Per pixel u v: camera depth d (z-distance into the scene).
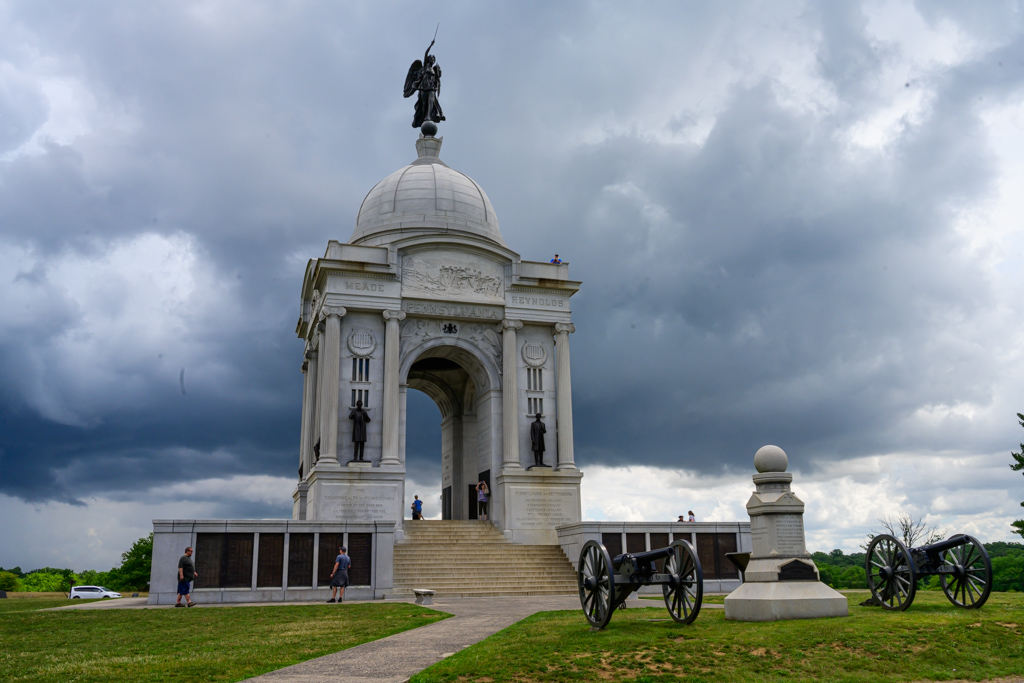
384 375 56.16
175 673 18.53
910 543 62.06
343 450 54.72
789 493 24.20
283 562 41.97
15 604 46.03
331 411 54.28
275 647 22.53
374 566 42.97
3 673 18.77
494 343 60.09
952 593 25.09
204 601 40.38
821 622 21.47
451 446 68.50
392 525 43.72
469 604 36.78
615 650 18.98
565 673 17.33
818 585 23.47
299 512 60.38
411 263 58.72
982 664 18.22
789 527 24.03
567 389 59.47
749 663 17.97
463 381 68.75
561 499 56.62
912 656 18.52
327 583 42.31
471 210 66.25
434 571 46.75
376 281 57.34
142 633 26.38
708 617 24.41
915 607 24.94
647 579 22.66
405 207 65.12
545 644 20.03
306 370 67.00
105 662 20.12
